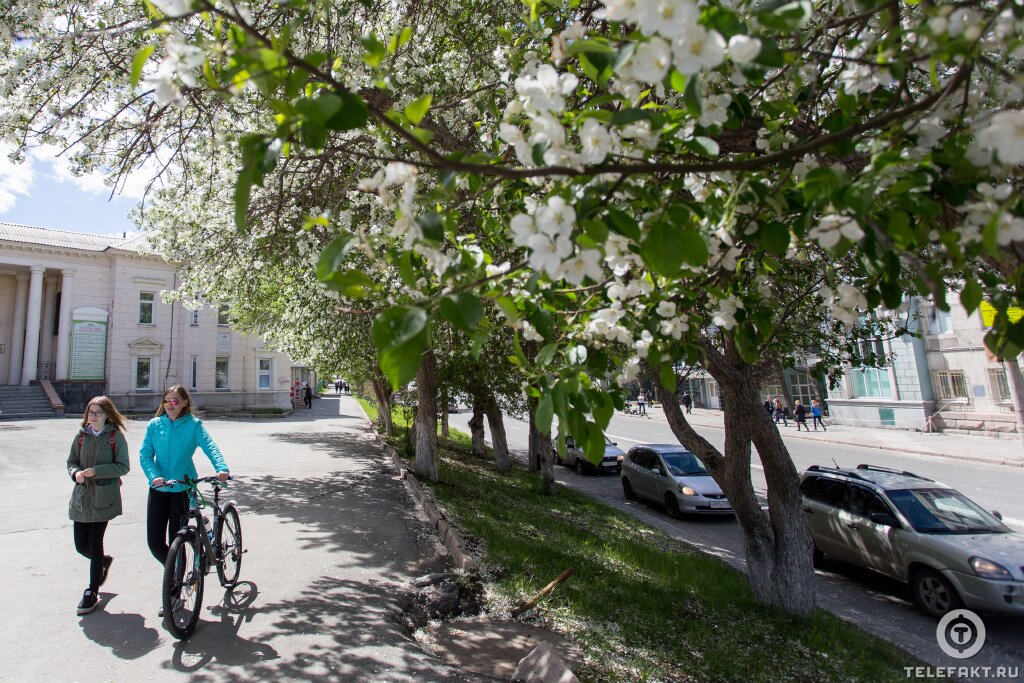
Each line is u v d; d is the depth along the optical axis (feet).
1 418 81.30
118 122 15.92
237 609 15.87
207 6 3.95
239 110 11.51
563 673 12.54
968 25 4.34
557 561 23.24
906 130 4.75
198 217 25.49
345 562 20.31
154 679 12.05
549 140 4.57
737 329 7.52
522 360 6.57
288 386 118.11
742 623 18.75
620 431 95.76
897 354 81.61
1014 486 44.47
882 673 15.83
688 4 3.70
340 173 13.15
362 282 4.67
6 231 96.84
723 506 39.17
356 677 12.47
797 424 90.99
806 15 4.17
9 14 13.73
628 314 7.29
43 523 23.76
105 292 98.84
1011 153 3.59
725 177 5.76
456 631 15.96
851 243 4.84
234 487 33.35
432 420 39.63
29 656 12.84
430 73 14.17
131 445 52.34
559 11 9.53
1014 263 5.19
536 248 4.58
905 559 23.17
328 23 9.54
